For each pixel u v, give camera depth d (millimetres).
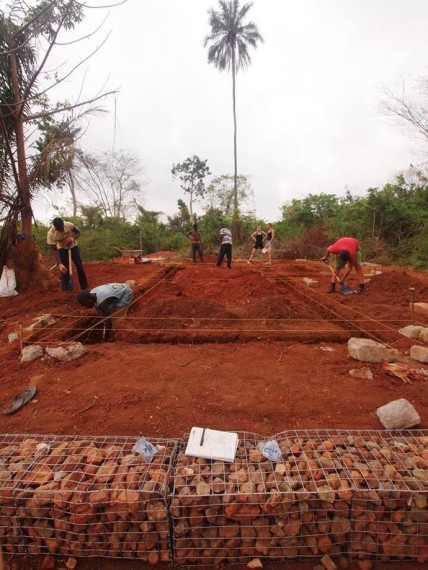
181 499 1757
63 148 6766
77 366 3391
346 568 1772
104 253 15984
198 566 1789
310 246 15828
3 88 6562
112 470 1943
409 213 13344
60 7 5941
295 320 4719
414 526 1767
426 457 2014
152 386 2939
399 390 2869
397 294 6461
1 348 3975
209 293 7035
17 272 6762
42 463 2014
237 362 3432
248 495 1757
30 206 6973
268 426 2414
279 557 1788
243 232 20203
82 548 1814
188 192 38656
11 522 1834
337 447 2094
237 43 23203
